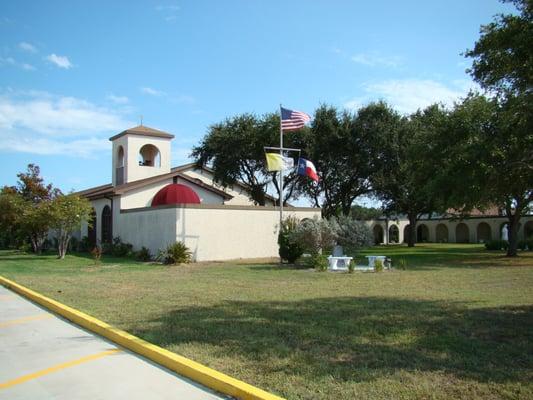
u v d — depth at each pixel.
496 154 17.98
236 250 26.72
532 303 10.43
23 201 35.34
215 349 6.84
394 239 69.69
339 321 8.66
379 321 8.62
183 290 13.21
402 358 6.32
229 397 5.25
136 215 29.00
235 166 38.16
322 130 35.91
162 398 5.23
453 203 24.42
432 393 5.04
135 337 7.52
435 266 21.06
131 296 12.09
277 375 5.69
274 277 16.64
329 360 6.26
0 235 42.66
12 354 7.09
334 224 21.36
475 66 12.90
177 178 33.78
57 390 5.53
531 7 9.77
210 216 25.98
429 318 8.83
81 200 28.00
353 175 37.78
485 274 17.16
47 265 22.56
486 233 61.66
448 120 25.69
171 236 25.22
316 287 13.70
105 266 21.95
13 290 14.41
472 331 7.74
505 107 11.87
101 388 5.57
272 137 36.16
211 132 38.59
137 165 35.97
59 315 10.20
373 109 35.28
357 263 22.86
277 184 40.00
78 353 7.11
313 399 4.93
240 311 9.80
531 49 9.95
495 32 11.27
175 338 7.50
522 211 30.41
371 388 5.21
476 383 5.32
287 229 23.08
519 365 5.96
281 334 7.73
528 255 29.00
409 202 43.03
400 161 34.81
